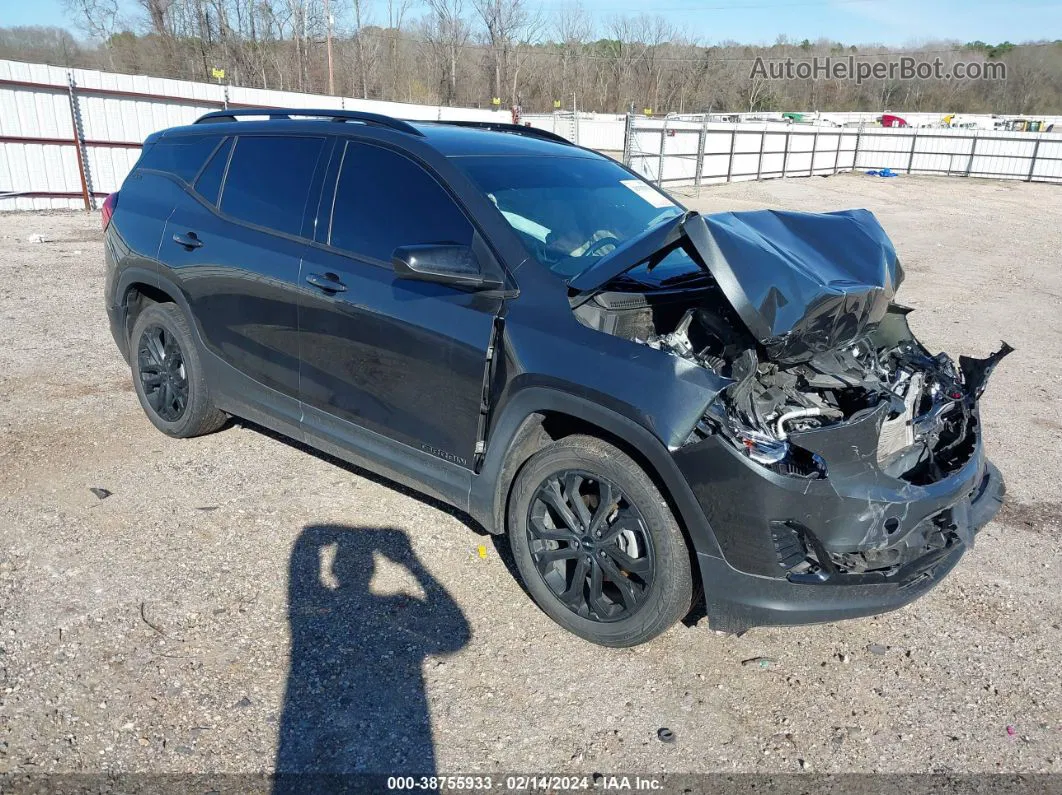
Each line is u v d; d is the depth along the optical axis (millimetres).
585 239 3562
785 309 2939
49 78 14625
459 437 3414
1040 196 26047
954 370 3807
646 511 2938
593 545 3125
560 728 2803
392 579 3594
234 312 4215
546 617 3393
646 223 3918
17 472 4379
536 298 3184
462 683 2990
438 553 3816
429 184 3594
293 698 2859
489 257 3326
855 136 32594
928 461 3271
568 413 3025
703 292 3393
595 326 3117
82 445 4758
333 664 3039
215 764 2564
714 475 2756
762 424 2889
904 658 3252
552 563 3297
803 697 3008
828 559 2836
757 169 27266
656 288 3391
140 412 5301
